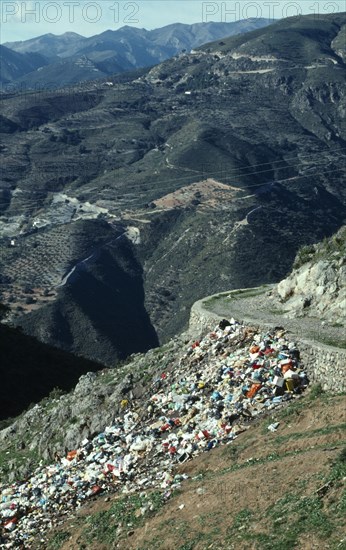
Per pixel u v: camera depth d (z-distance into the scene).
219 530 21.03
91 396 35.25
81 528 25.78
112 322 150.62
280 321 33.66
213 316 35.78
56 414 36.59
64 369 69.69
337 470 20.50
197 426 28.47
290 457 22.62
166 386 32.84
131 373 35.28
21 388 62.75
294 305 35.66
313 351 28.48
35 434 37.09
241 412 27.86
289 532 19.31
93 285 164.38
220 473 24.17
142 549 22.28
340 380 26.66
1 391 61.03
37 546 26.66
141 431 30.41
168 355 35.38
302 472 21.55
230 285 150.88
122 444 30.66
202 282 157.62
